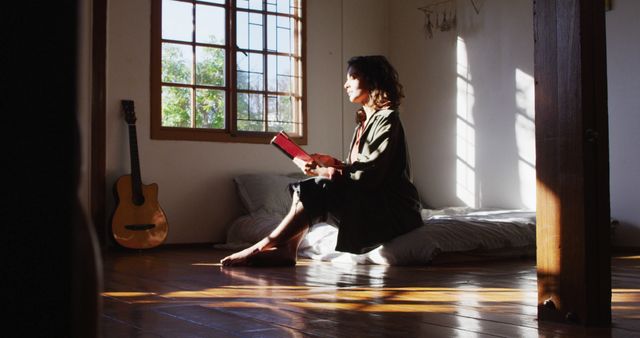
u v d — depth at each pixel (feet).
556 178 5.72
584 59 5.43
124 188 16.61
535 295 7.86
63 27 0.80
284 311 6.61
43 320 0.82
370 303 7.20
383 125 11.87
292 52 20.36
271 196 18.34
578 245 5.55
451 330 5.46
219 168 18.94
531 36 18.17
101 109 17.06
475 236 12.92
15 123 0.79
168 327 5.69
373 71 12.11
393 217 12.17
